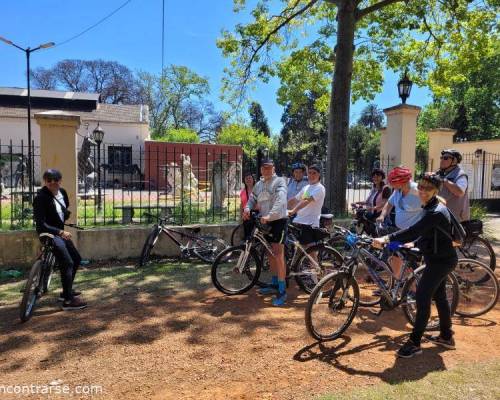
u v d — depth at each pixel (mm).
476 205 12820
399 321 5027
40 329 4789
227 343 4426
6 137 27547
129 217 9109
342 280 4531
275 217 5523
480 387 3506
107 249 7961
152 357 4109
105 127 29406
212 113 55781
